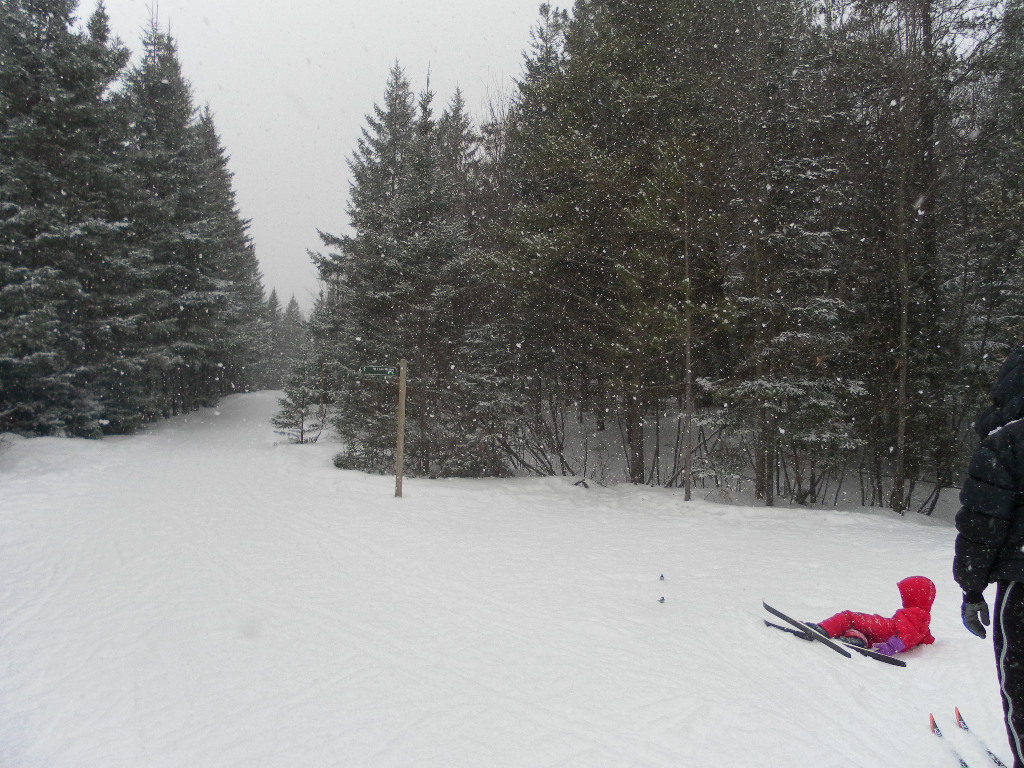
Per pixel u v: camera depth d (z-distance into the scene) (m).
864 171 14.05
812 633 4.80
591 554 8.02
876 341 14.23
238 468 15.95
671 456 17.75
